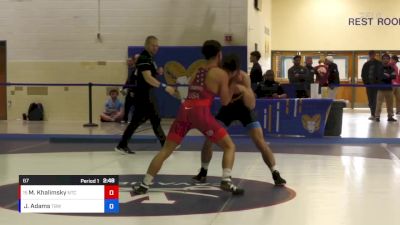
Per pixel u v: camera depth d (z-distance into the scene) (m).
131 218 4.92
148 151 9.73
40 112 16.95
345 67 22.89
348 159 8.70
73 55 16.91
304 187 6.42
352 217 4.99
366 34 22.62
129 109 15.52
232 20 16.16
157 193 6.05
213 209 5.27
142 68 8.76
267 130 11.95
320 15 22.78
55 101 17.06
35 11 16.92
